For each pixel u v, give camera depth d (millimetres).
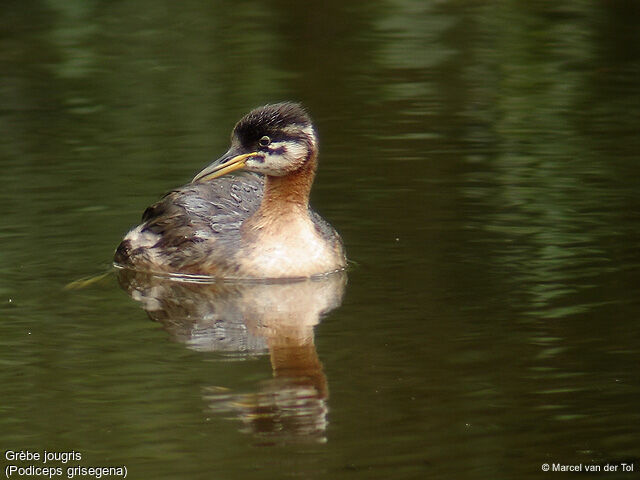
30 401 10328
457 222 15422
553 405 10133
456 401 10211
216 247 14227
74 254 14578
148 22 25391
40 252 14594
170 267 14297
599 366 10883
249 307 12906
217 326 12258
